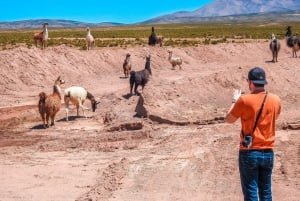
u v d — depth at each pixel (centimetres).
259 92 641
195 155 1352
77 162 1408
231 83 2638
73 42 6241
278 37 7700
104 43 5847
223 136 1586
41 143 1695
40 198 1070
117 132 1773
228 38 7888
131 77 2438
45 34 3928
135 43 5934
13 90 2886
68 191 1121
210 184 1082
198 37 8325
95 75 3550
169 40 6725
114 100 2405
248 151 630
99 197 1027
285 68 3244
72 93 2081
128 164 1295
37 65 3244
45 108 1944
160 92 2089
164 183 1105
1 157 1499
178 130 1736
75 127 1950
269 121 631
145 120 1900
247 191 637
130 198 1009
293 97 2523
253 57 5091
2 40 6600
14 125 2038
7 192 1121
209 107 2152
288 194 987
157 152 1440
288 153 1311
